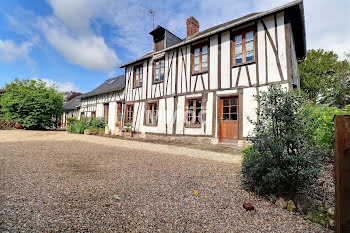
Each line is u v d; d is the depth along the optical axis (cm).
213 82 716
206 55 758
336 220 132
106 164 366
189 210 188
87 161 385
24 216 157
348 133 130
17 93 1182
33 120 1162
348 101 1302
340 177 130
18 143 605
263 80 594
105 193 219
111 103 1273
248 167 234
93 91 1608
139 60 1034
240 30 662
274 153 209
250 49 638
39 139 750
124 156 452
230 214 184
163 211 183
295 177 202
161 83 912
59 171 304
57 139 778
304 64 1536
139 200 205
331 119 277
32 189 221
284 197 216
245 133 614
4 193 204
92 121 1287
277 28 578
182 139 788
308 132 205
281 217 182
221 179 288
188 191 238
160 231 148
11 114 1167
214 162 406
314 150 208
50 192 213
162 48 944
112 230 145
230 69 673
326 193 235
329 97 1466
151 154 489
